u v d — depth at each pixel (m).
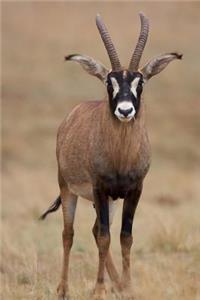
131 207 26.88
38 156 88.94
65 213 29.17
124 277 26.91
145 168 26.59
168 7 161.75
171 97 119.69
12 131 100.69
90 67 26.44
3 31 152.75
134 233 40.12
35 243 38.16
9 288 28.84
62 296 27.91
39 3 166.12
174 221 40.88
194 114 110.94
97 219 28.38
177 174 76.00
